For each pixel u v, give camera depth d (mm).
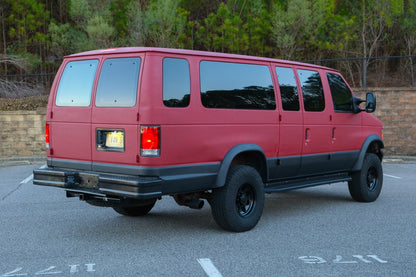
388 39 23688
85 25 20828
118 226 6121
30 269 4391
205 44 21125
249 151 5848
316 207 7438
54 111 5723
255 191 5852
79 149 5445
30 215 6754
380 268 4422
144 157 4848
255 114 5891
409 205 7535
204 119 5293
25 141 14672
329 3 20547
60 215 6766
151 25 19953
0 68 21172
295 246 5164
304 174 6855
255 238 5504
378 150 8258
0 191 8852
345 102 7484
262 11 20188
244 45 19891
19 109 18125
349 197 8367
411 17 22484
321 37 21328
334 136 7188
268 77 6184
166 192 4980
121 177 4973
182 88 5121
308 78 6867
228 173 5613
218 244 5238
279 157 6281
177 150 5031
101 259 4695
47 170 5625
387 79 23812
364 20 21469
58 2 24906
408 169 12320
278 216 6762
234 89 5688
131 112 4938
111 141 5141
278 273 4273
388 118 14664
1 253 4922
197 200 5523
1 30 22484
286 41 19188
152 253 4898
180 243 5285
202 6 24500
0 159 13992
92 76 5406
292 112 6449
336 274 4254
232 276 4195
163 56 5008
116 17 22000
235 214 5629
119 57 5188
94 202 5398
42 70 21797
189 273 4270
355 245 5203
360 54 22438
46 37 20516
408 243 5293
